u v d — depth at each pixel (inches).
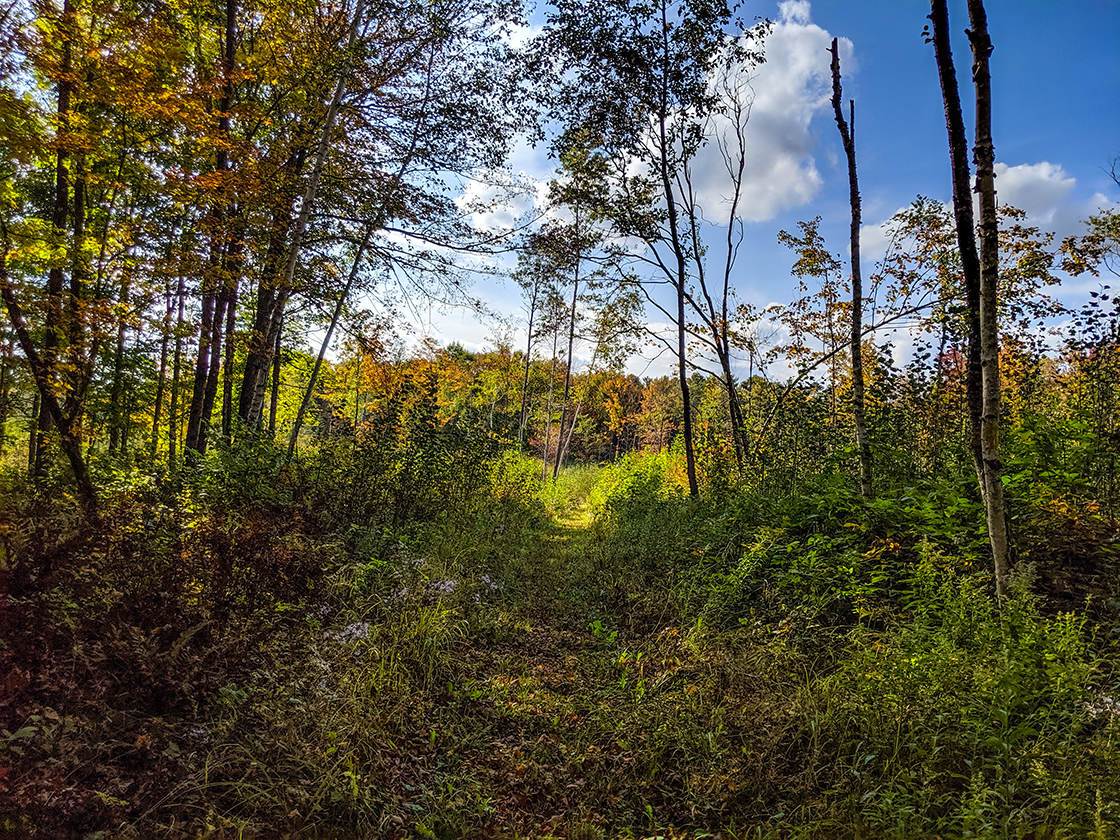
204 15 350.6
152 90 267.1
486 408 1095.0
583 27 402.3
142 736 110.4
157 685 120.2
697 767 127.6
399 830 107.9
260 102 407.5
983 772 103.5
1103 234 305.3
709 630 189.5
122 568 154.3
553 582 280.2
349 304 430.0
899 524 215.0
